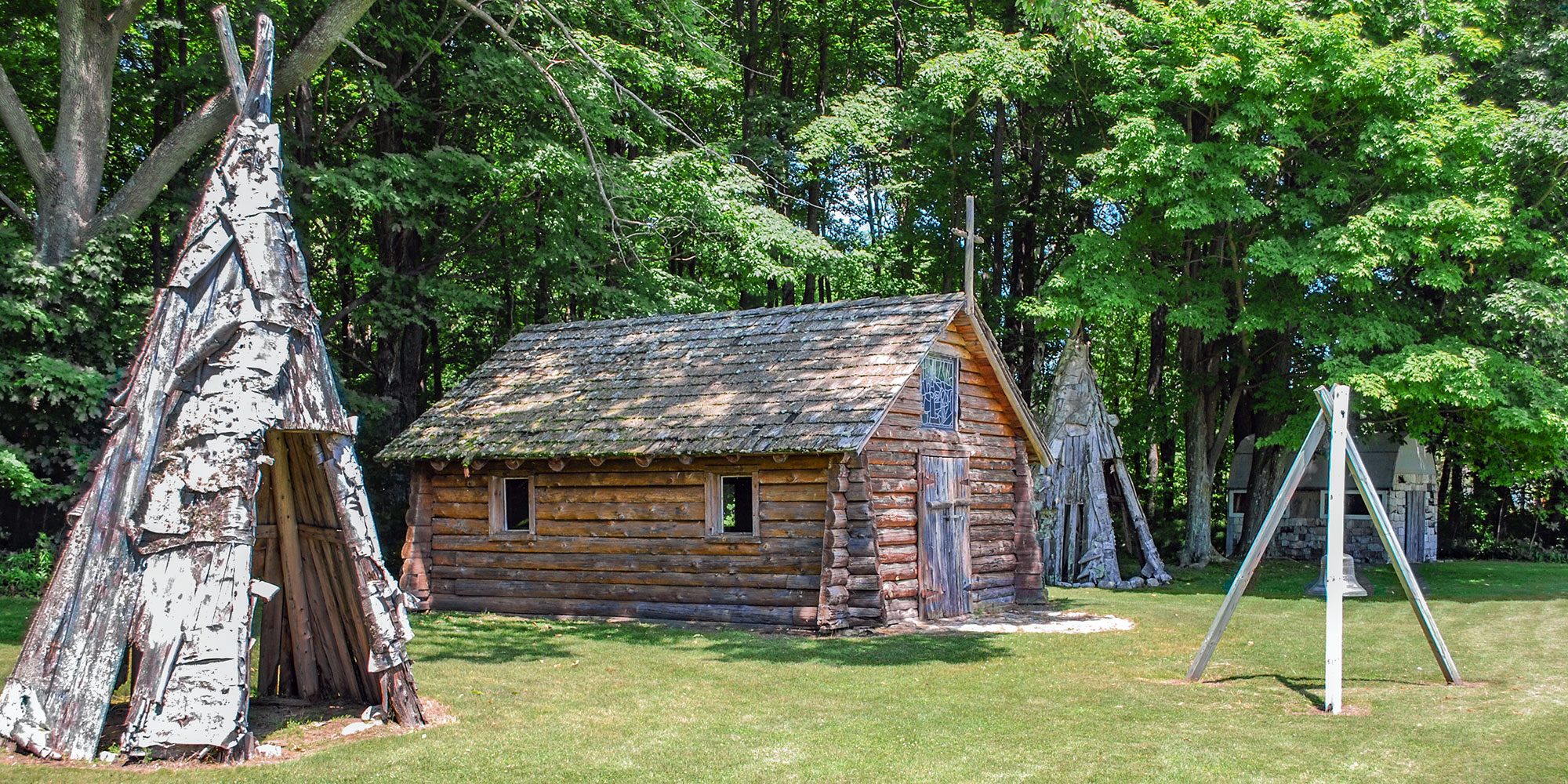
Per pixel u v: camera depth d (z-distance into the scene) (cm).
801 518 1535
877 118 2891
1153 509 3734
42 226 1800
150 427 759
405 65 2469
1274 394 2477
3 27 2144
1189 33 2230
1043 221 3172
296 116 2305
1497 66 2336
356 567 838
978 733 845
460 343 3173
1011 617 1673
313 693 959
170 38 2372
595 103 2334
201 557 748
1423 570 2625
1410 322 2198
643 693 1027
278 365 784
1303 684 1065
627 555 1658
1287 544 2931
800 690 1045
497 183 2364
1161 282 2355
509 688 1050
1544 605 1841
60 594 762
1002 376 1808
